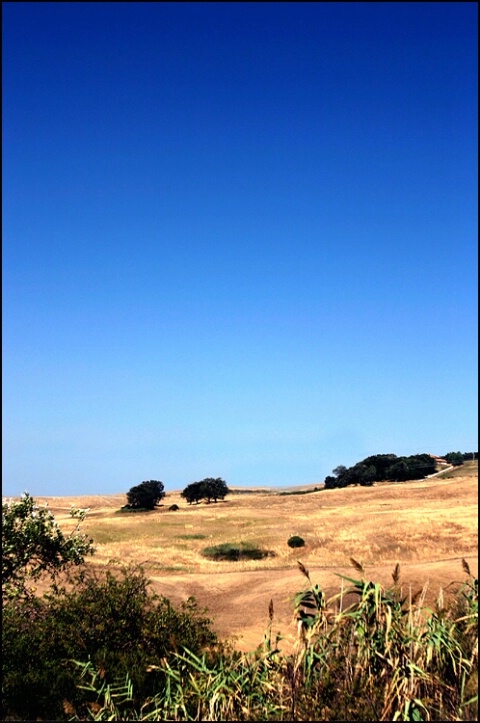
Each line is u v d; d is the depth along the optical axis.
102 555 54.59
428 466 109.88
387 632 6.08
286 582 28.69
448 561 26.98
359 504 92.62
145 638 11.08
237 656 8.85
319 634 6.57
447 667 6.12
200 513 96.62
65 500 126.31
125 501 127.94
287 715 5.88
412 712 5.51
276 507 101.69
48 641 10.54
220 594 30.14
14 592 12.83
